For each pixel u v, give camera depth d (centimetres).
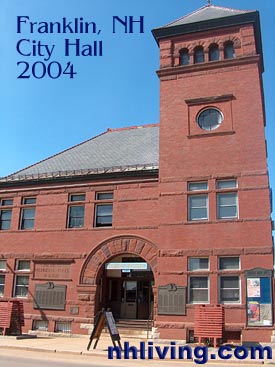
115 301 2658
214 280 2136
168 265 2244
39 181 2758
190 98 2450
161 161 2412
